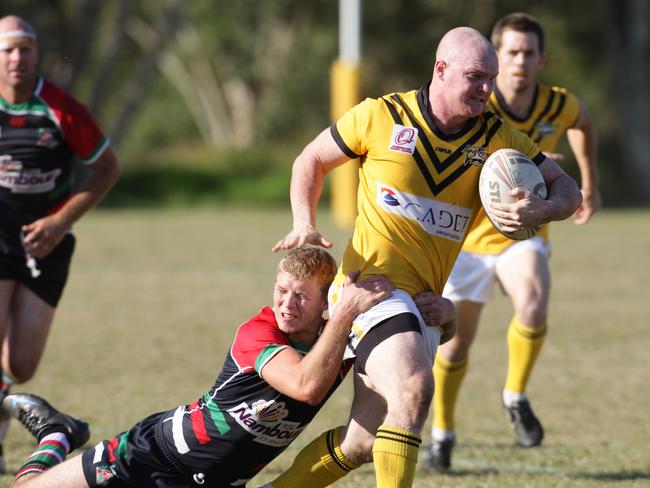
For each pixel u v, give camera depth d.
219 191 119.19
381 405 15.51
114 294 47.22
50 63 102.06
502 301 47.72
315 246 17.00
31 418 16.95
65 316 41.38
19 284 21.95
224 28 152.75
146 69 118.31
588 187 25.00
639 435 24.30
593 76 151.00
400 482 14.51
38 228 21.12
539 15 140.38
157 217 93.31
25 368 21.98
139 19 157.25
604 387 29.69
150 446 15.20
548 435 24.42
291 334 15.38
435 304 15.88
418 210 15.95
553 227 85.31
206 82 175.75
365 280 15.33
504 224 15.69
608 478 20.59
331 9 146.00
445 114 15.82
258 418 14.91
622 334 38.50
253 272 55.00
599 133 145.00
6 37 20.97
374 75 151.12
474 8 140.00
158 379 29.94
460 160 15.92
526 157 15.91
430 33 143.75
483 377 31.38
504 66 23.38
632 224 88.00
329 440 16.00
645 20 121.50
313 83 156.62
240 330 15.23
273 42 159.00
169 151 158.12
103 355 33.59
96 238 72.56
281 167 126.69
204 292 47.88
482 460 22.22
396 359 14.89
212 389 15.23
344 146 16.30
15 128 21.45
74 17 102.75
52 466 16.27
